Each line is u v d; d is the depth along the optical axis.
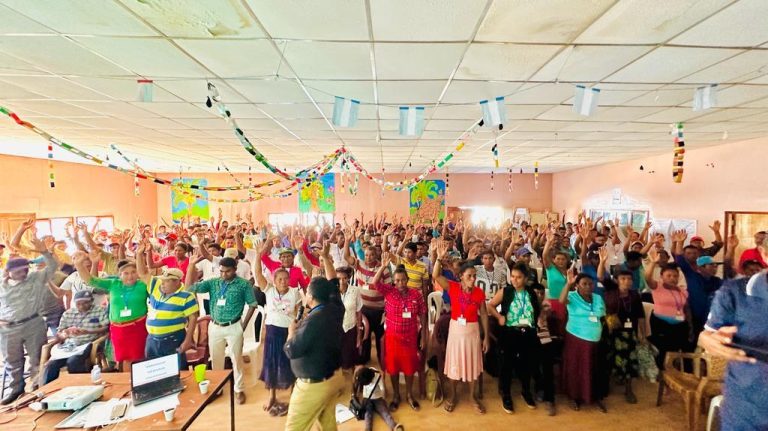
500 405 3.12
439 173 11.71
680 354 2.98
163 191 11.45
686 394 2.73
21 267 3.29
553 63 2.48
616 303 3.30
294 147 6.24
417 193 11.67
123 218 9.96
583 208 10.00
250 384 3.48
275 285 3.14
